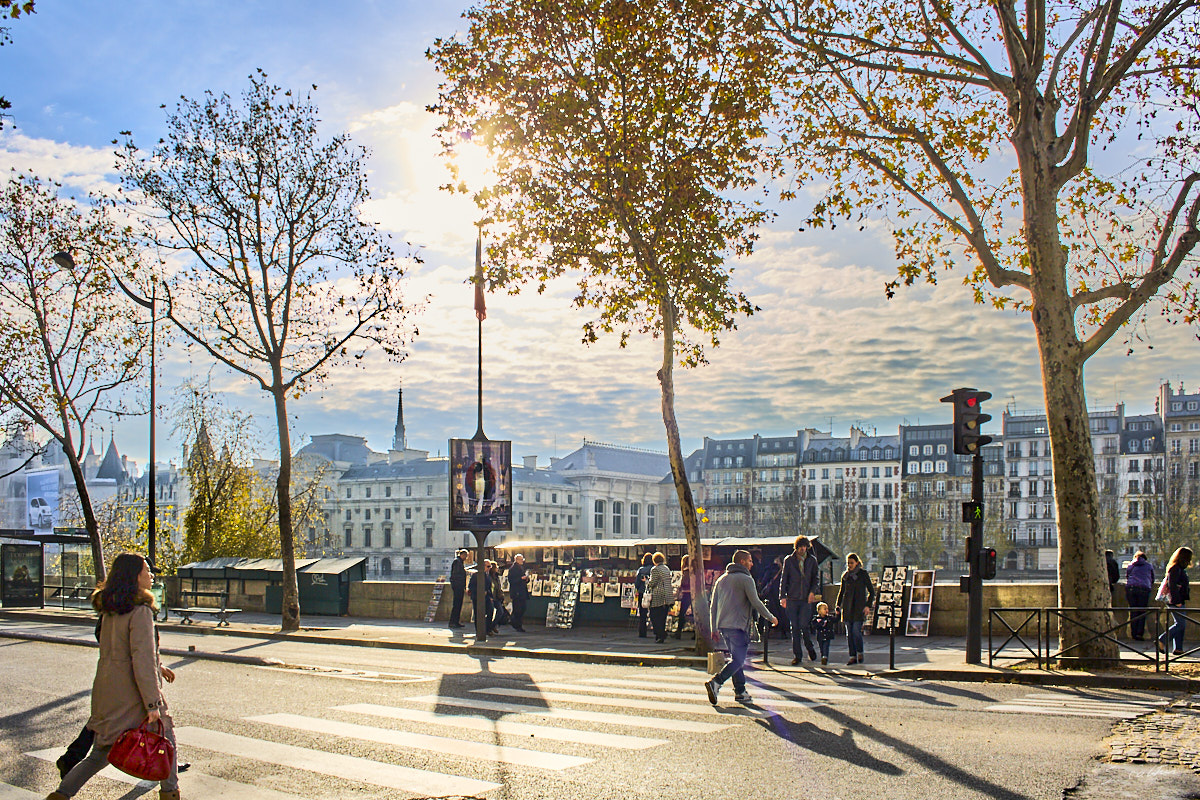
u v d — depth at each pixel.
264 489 49.56
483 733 9.98
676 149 20.22
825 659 16.86
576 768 8.28
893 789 7.40
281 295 29.17
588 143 20.00
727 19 19.03
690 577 22.92
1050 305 16.25
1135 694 12.92
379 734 9.96
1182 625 15.20
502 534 134.12
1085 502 15.67
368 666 17.94
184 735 9.99
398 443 159.88
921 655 17.80
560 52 20.52
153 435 36.97
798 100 19.55
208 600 37.34
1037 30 16.19
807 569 17.12
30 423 38.09
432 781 7.87
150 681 6.60
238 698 12.84
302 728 10.34
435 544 134.25
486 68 20.45
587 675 16.08
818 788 7.46
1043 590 20.84
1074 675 14.11
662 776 7.95
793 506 137.62
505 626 28.11
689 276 21.47
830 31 18.14
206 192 27.89
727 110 19.45
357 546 141.38
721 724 10.45
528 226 21.53
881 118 18.42
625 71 19.66
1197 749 8.71
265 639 25.67
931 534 116.44
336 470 145.75
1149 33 15.78
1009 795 7.19
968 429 15.90
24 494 112.88
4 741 9.97
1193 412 119.56
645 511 160.25
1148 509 105.94
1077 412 16.00
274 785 7.81
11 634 25.39
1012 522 127.44
